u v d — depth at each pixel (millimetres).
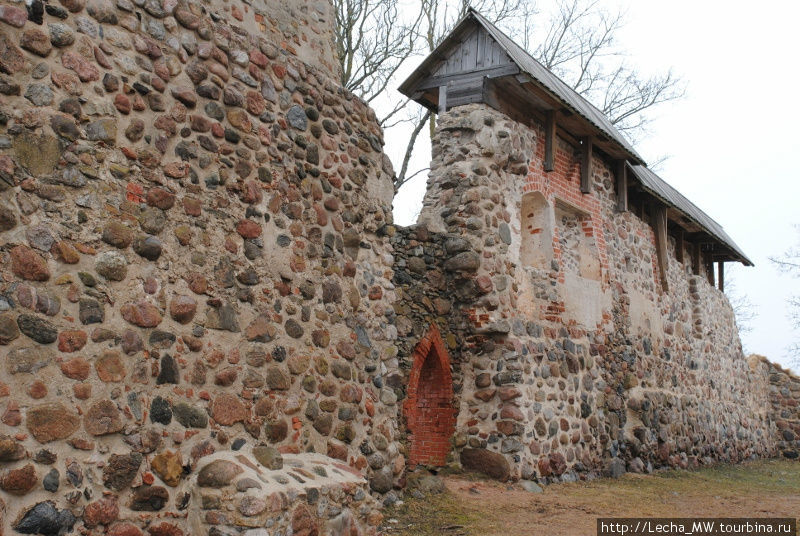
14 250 3619
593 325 11336
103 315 3980
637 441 11820
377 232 6609
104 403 3900
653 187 13930
